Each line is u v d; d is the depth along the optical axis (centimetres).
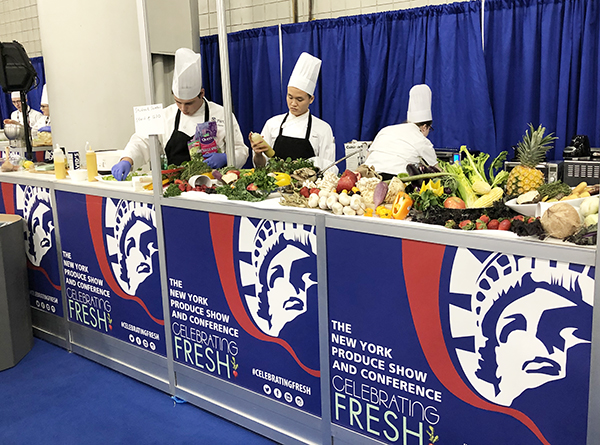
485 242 168
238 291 248
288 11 546
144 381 310
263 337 242
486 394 178
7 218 356
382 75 482
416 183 227
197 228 259
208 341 268
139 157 370
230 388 263
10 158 403
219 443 250
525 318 165
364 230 197
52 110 446
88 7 421
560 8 410
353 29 488
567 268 155
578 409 160
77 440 257
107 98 434
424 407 194
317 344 222
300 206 226
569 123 424
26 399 296
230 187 255
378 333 201
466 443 186
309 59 398
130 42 435
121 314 316
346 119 507
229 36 574
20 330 347
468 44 441
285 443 243
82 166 441
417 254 185
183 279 272
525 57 427
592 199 170
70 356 352
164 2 434
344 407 219
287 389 238
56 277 356
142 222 287
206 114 390
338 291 210
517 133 442
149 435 258
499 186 224
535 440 170
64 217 338
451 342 183
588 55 403
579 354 157
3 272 330
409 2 477
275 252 229
